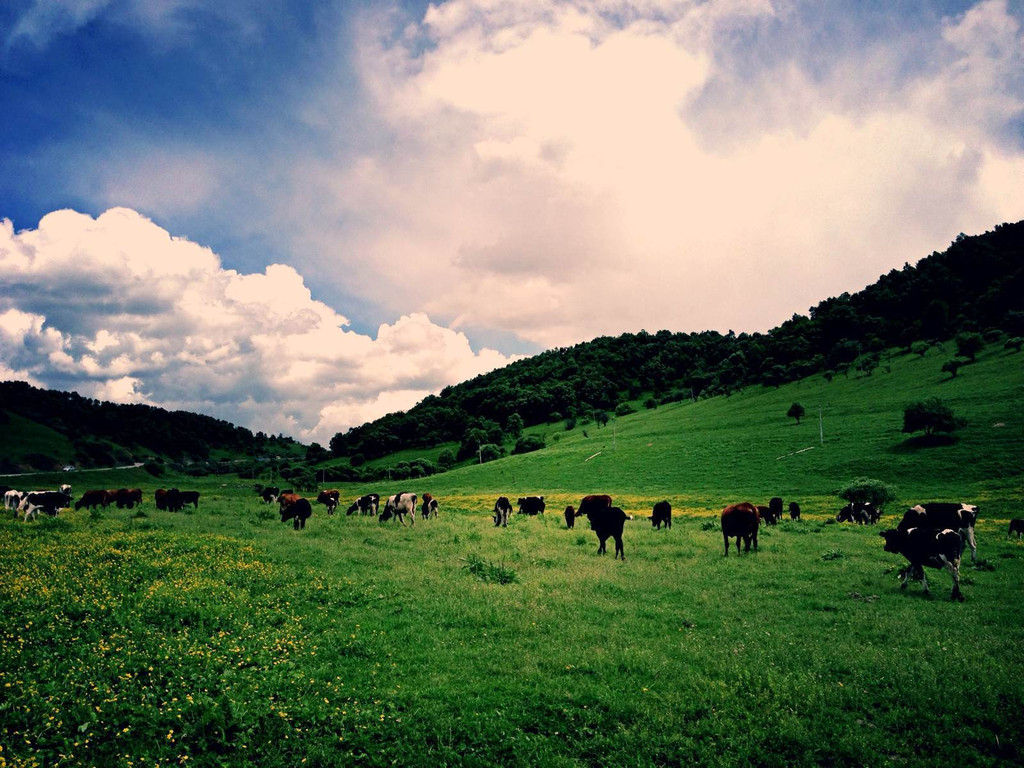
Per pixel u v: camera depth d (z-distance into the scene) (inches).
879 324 5999.0
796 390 5027.1
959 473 2340.1
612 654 366.3
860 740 265.4
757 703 301.3
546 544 876.6
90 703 294.5
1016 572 646.5
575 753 267.6
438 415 7455.7
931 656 356.2
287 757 267.4
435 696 316.5
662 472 3245.6
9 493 1221.1
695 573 633.0
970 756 255.8
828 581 585.6
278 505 1704.0
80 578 489.1
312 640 392.8
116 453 7381.9
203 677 327.3
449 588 537.0
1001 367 3838.6
